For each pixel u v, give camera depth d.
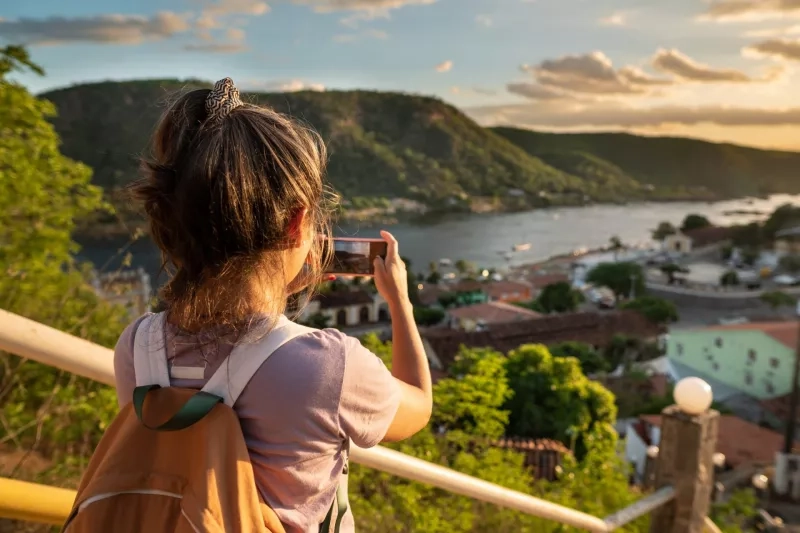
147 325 0.83
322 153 0.82
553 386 30.03
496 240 153.88
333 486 0.80
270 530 0.73
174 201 0.73
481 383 13.14
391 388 0.82
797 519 24.88
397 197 188.50
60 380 3.70
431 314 74.06
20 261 4.39
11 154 4.93
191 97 0.77
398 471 1.46
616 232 171.88
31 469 3.59
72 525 0.74
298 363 0.75
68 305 4.41
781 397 48.84
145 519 0.72
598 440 23.72
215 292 0.74
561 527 4.82
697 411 2.67
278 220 0.75
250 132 0.74
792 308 89.69
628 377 51.69
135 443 0.75
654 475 2.79
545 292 89.94
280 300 0.79
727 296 96.19
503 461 7.43
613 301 94.25
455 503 5.38
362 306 61.50
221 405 0.73
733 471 30.08
